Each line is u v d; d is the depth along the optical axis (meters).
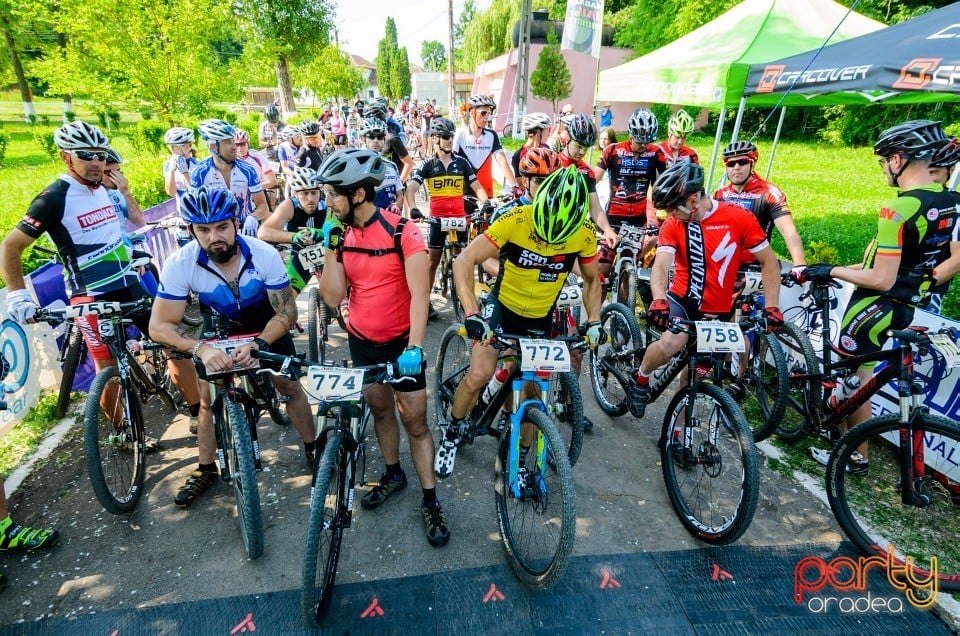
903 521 2.88
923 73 3.54
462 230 5.28
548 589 2.45
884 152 2.88
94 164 3.03
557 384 3.19
